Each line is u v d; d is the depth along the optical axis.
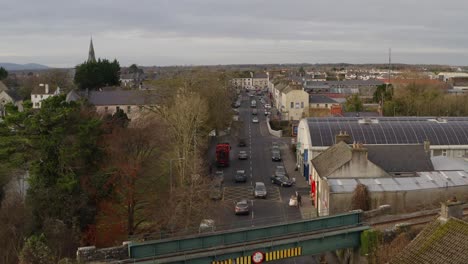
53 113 51.41
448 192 53.47
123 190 53.03
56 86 176.75
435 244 30.45
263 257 38.41
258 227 39.75
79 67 169.12
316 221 42.12
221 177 79.31
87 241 47.38
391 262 31.56
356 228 42.31
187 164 65.62
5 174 55.12
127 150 61.16
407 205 52.47
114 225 53.84
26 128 51.12
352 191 52.88
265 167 90.00
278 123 137.62
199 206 53.22
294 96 148.38
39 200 46.22
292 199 66.31
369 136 76.00
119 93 134.88
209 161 93.00
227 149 90.12
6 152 50.22
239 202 63.41
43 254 35.69
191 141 80.19
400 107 126.56
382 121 81.69
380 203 52.22
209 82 114.00
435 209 48.53
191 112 75.81
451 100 130.25
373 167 57.09
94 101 131.12
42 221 45.19
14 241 43.56
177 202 53.72
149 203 60.12
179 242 37.03
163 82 113.62
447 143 75.25
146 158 66.38
